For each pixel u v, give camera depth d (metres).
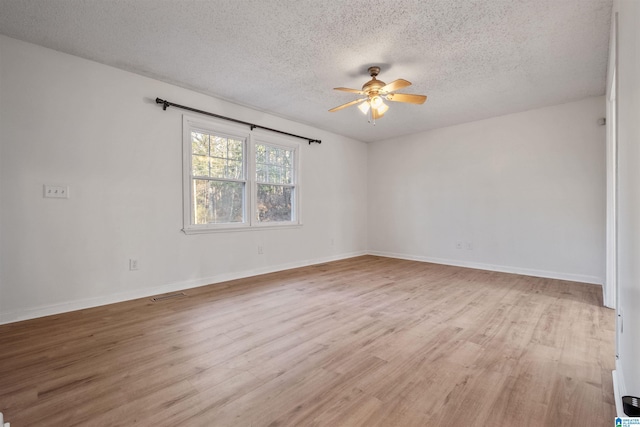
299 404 1.51
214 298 3.28
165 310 2.89
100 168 3.06
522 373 1.79
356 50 2.81
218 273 4.00
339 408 1.48
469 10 2.24
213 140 4.00
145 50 2.82
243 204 4.33
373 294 3.43
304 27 2.46
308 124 5.16
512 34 2.54
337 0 2.14
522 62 3.02
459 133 5.13
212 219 3.98
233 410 1.47
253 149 4.39
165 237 3.52
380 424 1.37
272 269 4.66
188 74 3.31
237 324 2.54
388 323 2.57
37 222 2.71
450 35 2.56
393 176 6.06
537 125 4.36
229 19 2.36
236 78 3.41
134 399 1.55
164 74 3.31
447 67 3.12
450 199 5.25
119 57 2.95
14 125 2.60
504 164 4.65
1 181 2.54
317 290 3.60
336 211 5.80
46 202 2.76
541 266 4.33
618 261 1.76
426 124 5.13
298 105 4.25
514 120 4.55
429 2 2.16
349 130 5.55
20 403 1.51
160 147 3.48
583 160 4.01
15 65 2.61
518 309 2.92
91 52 2.85
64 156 2.85
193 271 3.76
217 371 1.82
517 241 4.55
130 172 3.25
